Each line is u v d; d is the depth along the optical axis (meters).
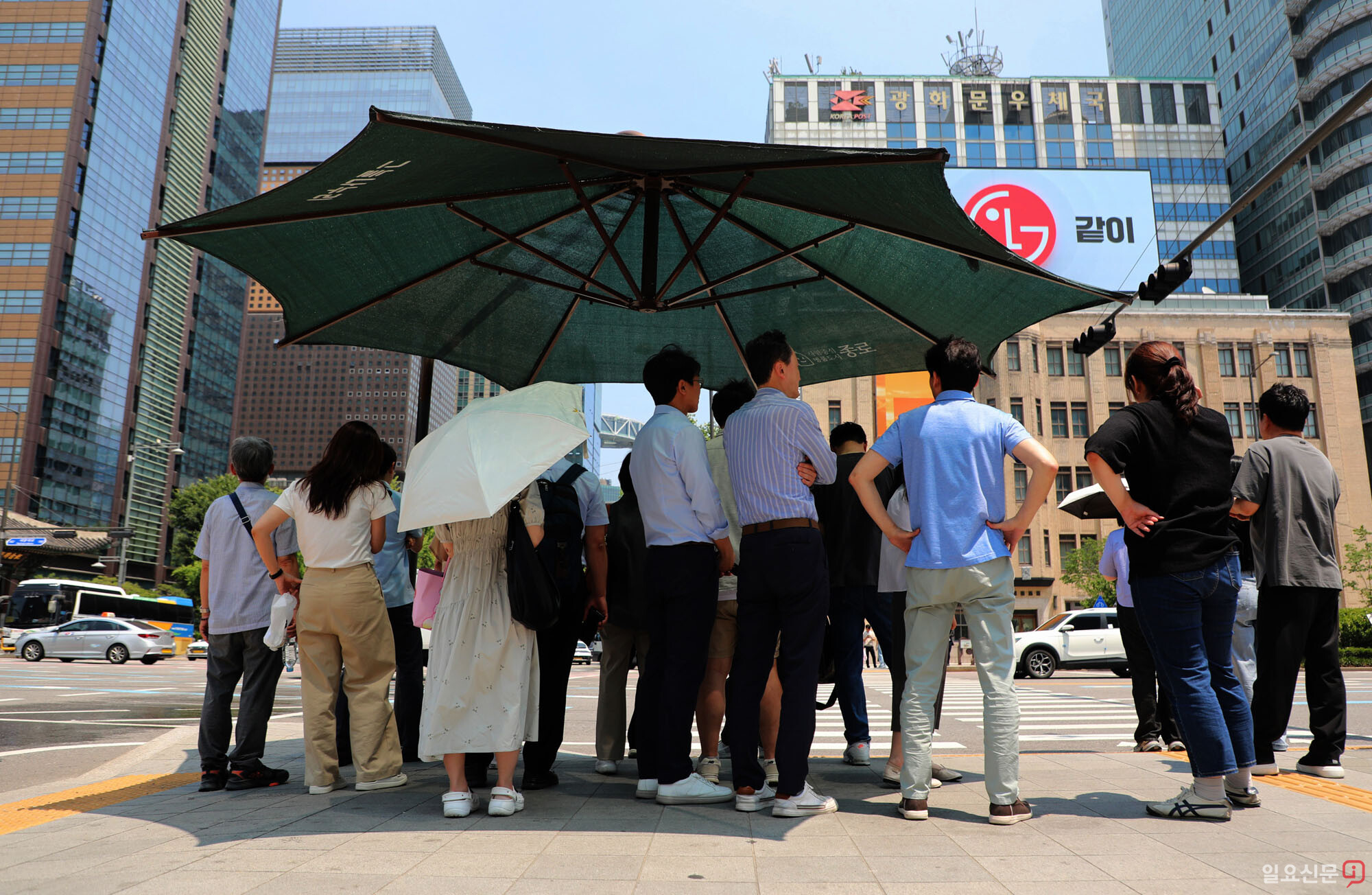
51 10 77.19
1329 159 67.44
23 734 8.35
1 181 73.25
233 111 106.31
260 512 4.52
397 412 171.62
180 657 39.06
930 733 3.33
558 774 4.78
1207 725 3.22
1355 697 11.34
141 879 2.40
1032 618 44.62
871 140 63.88
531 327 5.21
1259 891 2.27
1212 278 68.88
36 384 69.50
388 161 3.06
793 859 2.62
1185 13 89.56
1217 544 3.38
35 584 33.72
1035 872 2.47
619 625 4.35
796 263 4.74
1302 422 4.33
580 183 4.09
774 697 4.34
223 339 99.62
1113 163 67.31
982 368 4.76
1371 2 64.62
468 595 3.53
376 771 4.04
